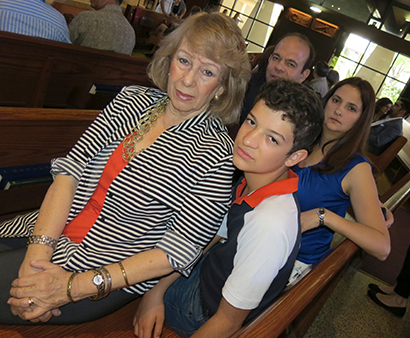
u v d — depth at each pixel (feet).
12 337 3.71
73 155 4.22
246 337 2.66
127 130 4.16
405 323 8.60
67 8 17.03
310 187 5.19
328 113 5.22
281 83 3.52
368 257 10.78
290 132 3.40
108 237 3.96
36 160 5.10
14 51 7.49
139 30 21.68
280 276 3.40
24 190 5.41
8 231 4.41
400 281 8.71
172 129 4.09
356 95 5.02
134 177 3.90
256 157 3.53
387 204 6.04
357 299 8.84
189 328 4.16
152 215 3.95
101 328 4.06
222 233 4.36
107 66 9.08
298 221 3.41
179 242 3.83
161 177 3.88
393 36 26.30
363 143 5.17
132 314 4.36
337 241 7.27
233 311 3.29
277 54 7.30
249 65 4.11
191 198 3.88
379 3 26.25
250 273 3.18
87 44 10.22
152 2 24.36
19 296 3.46
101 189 4.11
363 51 27.71
